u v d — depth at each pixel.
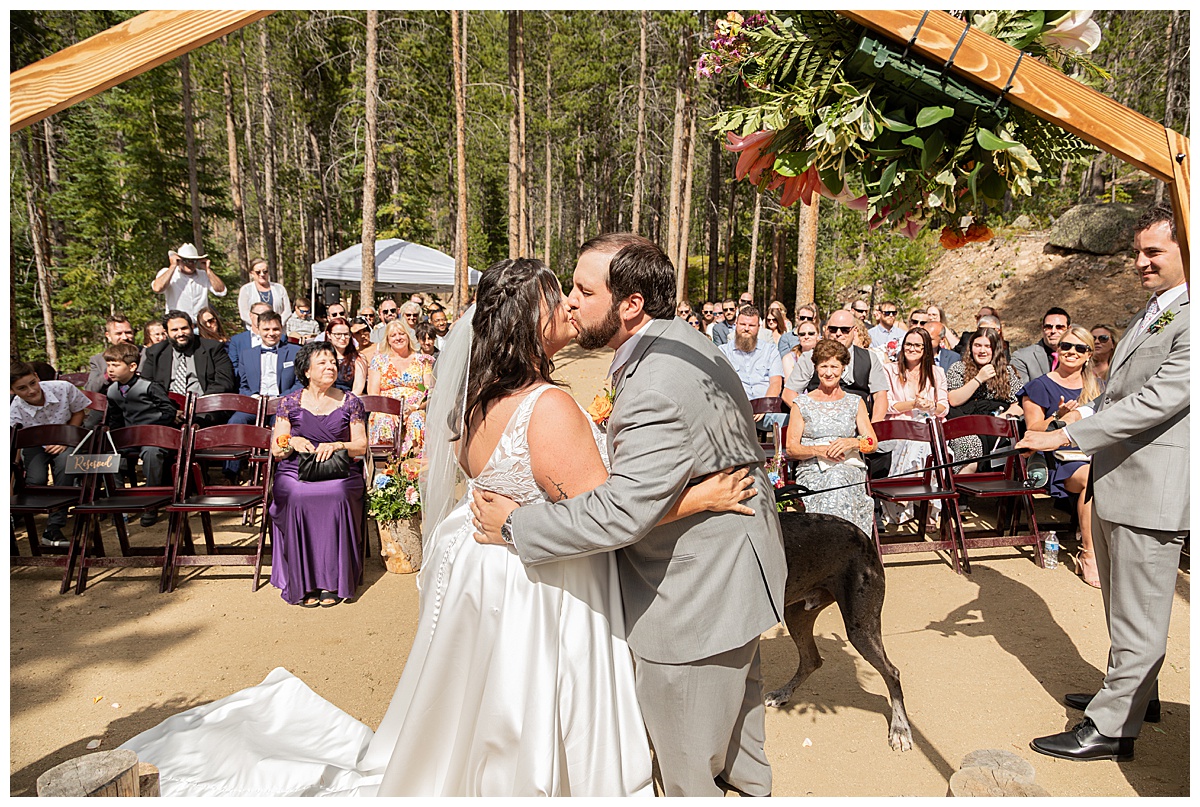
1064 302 16.19
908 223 2.05
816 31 1.85
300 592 4.80
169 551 5.08
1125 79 18.92
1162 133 1.75
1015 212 19.94
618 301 2.19
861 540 3.19
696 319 13.47
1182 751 3.20
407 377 6.84
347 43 27.00
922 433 5.57
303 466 4.78
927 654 4.17
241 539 6.04
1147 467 2.93
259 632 4.44
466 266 19.34
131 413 6.44
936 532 6.11
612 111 33.59
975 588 5.04
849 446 4.62
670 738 2.21
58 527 5.80
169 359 7.08
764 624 2.17
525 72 31.89
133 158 23.70
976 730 3.44
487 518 2.27
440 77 26.41
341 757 3.07
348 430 4.98
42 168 20.84
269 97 29.61
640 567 2.25
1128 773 3.05
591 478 2.19
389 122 25.08
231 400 6.23
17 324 18.98
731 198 29.05
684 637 2.15
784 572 2.31
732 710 2.21
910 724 3.50
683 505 2.10
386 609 4.77
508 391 2.26
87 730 3.44
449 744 2.35
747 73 2.01
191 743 3.15
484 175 37.78
